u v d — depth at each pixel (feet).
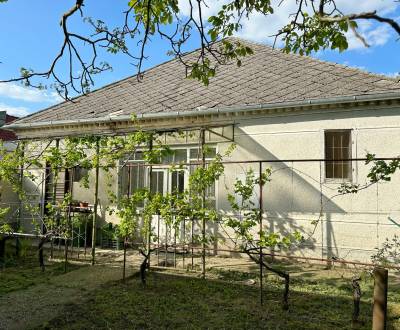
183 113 33.01
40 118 41.09
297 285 23.17
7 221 37.42
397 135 27.17
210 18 16.31
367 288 22.58
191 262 29.43
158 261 28.60
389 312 18.44
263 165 31.22
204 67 16.05
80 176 39.14
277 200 30.68
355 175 28.17
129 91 41.86
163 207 22.89
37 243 37.35
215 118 33.14
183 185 34.45
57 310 18.54
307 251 29.43
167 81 41.57
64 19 12.67
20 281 23.84
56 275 25.43
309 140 29.81
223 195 32.60
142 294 21.17
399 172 27.12
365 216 27.89
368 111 28.07
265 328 16.44
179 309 18.79
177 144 35.06
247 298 20.54
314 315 18.02
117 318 17.54
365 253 27.68
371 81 29.32
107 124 37.42
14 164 30.76
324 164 29.30
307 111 29.91
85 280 24.08
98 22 14.47
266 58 39.19
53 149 29.30
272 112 31.04
